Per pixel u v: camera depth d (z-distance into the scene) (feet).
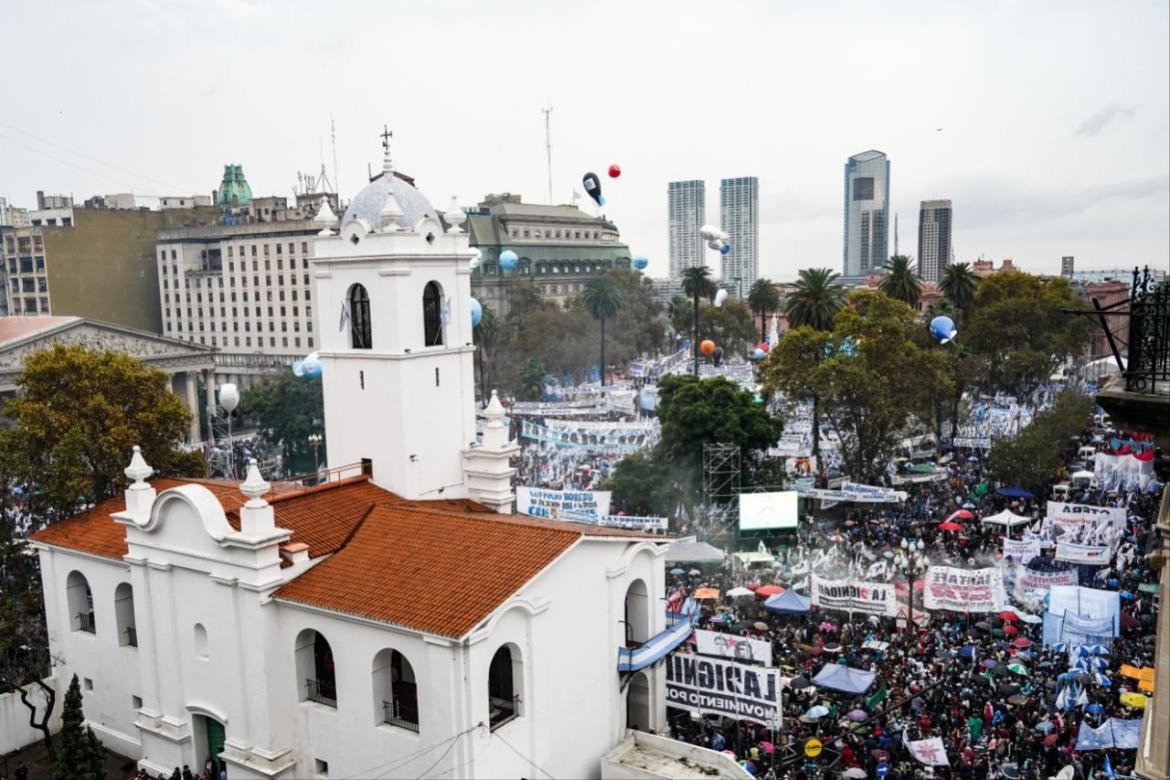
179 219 646.33
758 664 131.23
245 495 130.00
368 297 142.51
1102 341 432.25
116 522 141.18
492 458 148.46
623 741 125.18
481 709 103.24
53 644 149.79
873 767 119.03
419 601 107.76
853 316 277.64
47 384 169.78
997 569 152.05
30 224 647.56
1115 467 231.71
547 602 111.55
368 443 145.89
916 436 320.70
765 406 286.87
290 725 119.65
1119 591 166.30
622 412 352.08
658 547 134.31
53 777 121.90
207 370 487.20
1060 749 116.67
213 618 122.83
